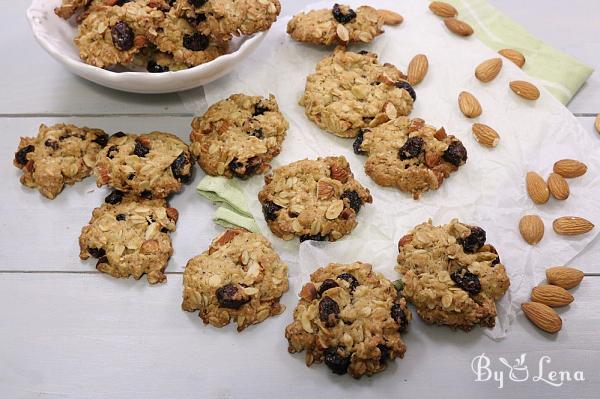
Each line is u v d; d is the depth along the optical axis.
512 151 0.59
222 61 0.57
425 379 0.50
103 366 0.51
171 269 0.54
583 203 0.57
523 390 0.50
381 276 0.52
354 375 0.49
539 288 0.53
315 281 0.52
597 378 0.50
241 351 0.51
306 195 0.55
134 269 0.53
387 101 0.59
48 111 0.61
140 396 0.50
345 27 0.62
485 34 0.65
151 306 0.53
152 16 0.56
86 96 0.62
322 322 0.49
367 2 0.66
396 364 0.51
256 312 0.52
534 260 0.54
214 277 0.51
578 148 0.59
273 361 0.51
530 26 0.66
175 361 0.51
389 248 0.54
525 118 0.60
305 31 0.62
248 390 0.50
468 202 0.56
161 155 0.56
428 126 0.58
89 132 0.59
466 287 0.51
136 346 0.52
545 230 0.55
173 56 0.58
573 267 0.54
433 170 0.56
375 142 0.57
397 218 0.56
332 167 0.56
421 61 0.62
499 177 0.58
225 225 0.56
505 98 0.61
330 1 0.66
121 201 0.56
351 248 0.54
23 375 0.51
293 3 0.67
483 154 0.59
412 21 0.65
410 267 0.52
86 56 0.57
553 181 0.57
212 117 0.58
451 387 0.50
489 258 0.52
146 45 0.58
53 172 0.56
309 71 0.63
